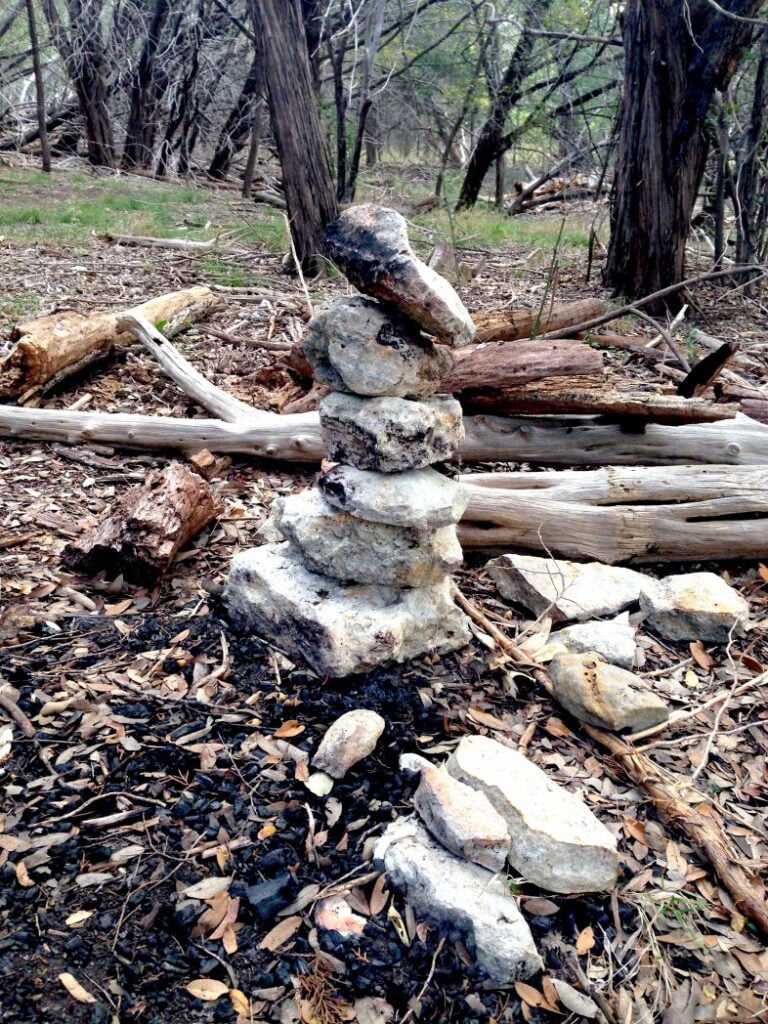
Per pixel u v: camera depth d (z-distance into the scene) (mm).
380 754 2766
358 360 2848
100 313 7172
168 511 3574
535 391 4504
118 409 5480
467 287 8656
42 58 22250
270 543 3682
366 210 2771
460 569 4016
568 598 3643
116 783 2617
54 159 18094
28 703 2877
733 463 4574
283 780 2650
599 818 2680
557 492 4164
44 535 4035
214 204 14211
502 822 2377
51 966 2105
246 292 8148
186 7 17125
